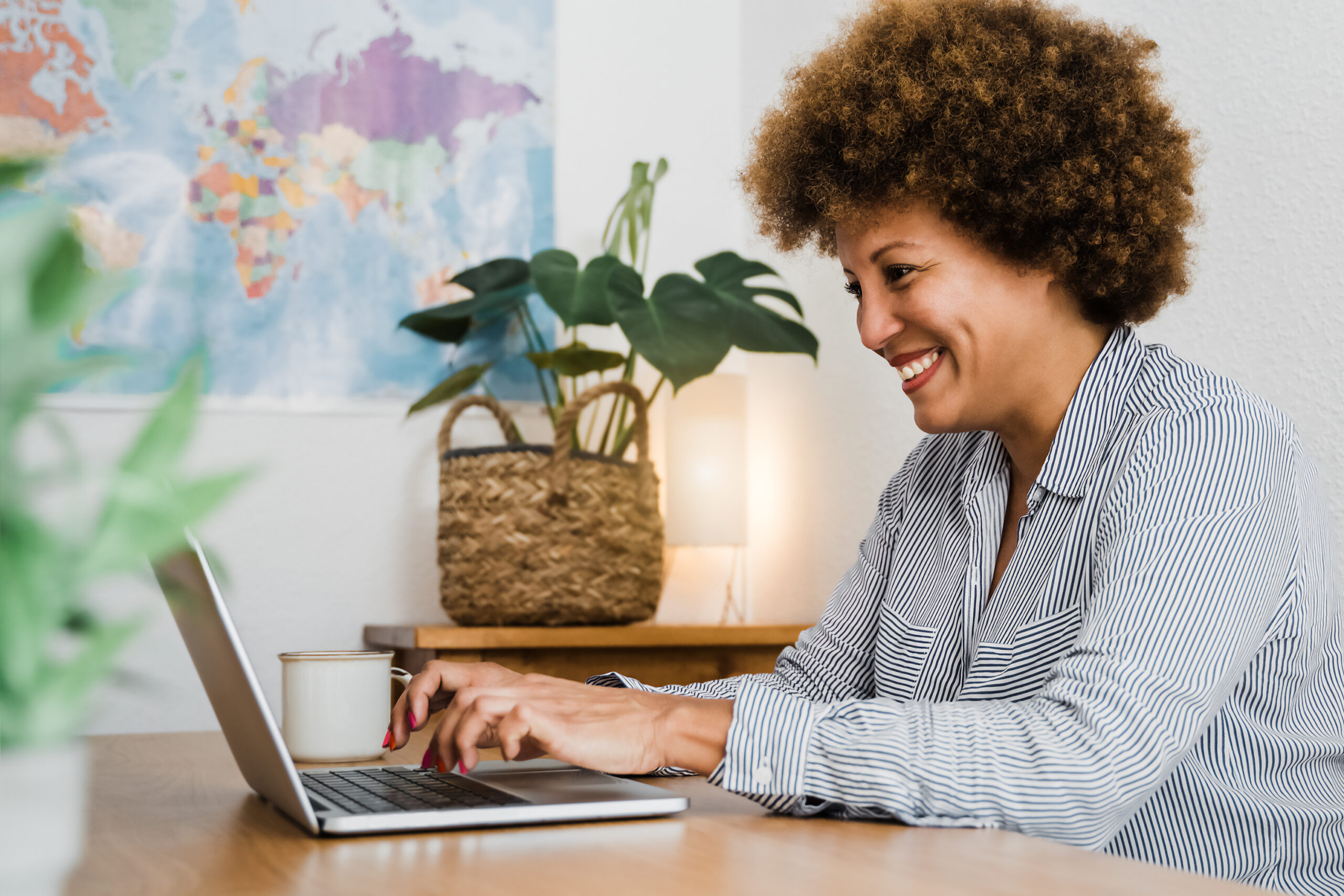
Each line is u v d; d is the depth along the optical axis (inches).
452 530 75.4
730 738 28.4
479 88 88.8
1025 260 35.8
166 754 41.3
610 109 93.6
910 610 41.1
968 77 35.3
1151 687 28.2
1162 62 59.5
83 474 11.7
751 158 45.0
